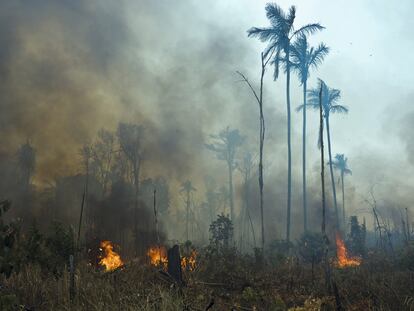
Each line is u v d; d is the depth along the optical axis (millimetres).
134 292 6941
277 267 11086
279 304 6512
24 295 6523
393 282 7992
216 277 9031
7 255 6168
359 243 19844
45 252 7871
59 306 6164
